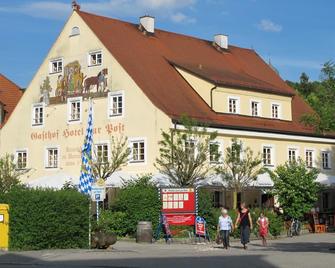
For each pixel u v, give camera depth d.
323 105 31.22
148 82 44.69
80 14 47.62
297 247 30.38
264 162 47.72
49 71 49.00
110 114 44.91
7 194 25.88
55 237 26.05
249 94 48.66
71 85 47.50
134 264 19.98
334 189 53.19
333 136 53.81
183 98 45.41
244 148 45.12
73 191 27.31
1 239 25.44
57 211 26.08
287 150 49.88
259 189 44.00
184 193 34.56
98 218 30.22
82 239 27.00
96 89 45.94
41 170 48.72
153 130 42.38
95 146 45.31
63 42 48.34
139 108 43.34
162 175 39.41
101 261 21.08
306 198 42.03
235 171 40.34
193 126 38.66
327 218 47.47
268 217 39.34
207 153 38.66
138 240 32.75
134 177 40.59
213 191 42.03
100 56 46.09
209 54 55.31
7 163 43.81
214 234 35.25
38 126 49.28
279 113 51.22
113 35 47.94
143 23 51.84
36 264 20.33
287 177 41.88
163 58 49.38
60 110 48.03
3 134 51.53
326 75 31.55
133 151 43.28
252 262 20.41
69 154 47.12
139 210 35.25
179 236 34.06
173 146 37.78
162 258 22.23
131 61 45.97
